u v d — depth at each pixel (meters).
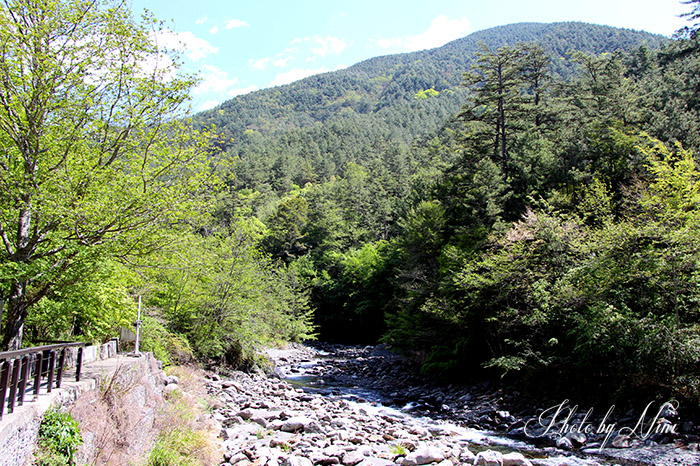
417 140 127.56
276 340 38.81
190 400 14.15
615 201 25.72
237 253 25.55
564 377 17.98
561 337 18.91
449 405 20.02
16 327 9.70
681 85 44.72
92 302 11.41
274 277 42.69
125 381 9.59
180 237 11.24
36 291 10.17
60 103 9.96
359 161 134.00
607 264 16.38
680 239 14.71
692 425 12.98
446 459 11.17
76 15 10.05
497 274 21.42
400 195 75.75
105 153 10.97
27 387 7.51
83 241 9.92
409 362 30.25
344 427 14.34
